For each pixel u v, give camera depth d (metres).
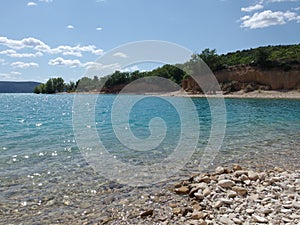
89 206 1.90
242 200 1.83
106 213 1.78
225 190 2.04
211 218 1.62
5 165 2.92
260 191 1.99
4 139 4.54
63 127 6.05
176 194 2.08
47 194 2.12
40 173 2.64
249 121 6.45
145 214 1.73
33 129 5.78
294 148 3.60
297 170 2.61
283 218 1.52
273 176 2.34
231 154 3.32
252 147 3.69
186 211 1.74
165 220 1.65
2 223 1.67
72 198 2.04
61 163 3.00
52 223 1.67
